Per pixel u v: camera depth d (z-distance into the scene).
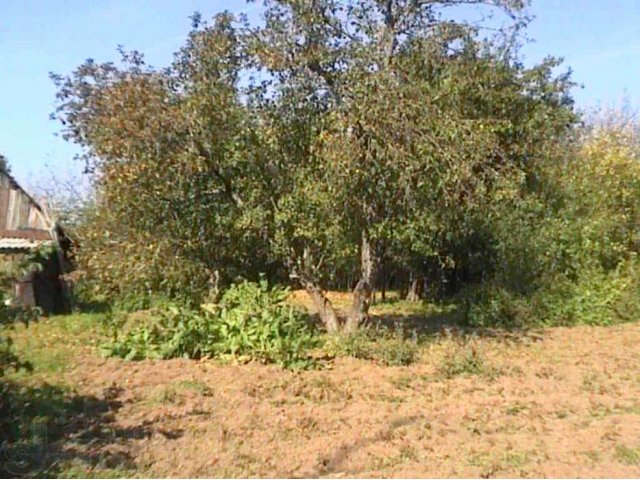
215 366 8.89
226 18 10.26
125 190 10.62
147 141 10.26
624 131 22.64
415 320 13.74
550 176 15.37
